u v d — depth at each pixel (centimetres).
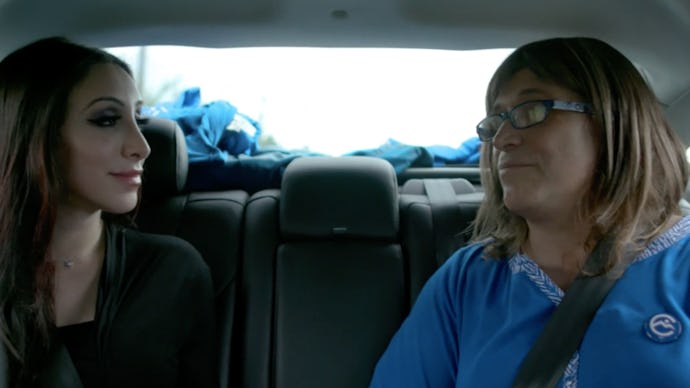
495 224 126
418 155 205
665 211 107
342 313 154
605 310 97
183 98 204
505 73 111
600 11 147
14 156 108
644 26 146
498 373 102
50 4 138
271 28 156
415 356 120
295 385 148
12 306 109
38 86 107
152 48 168
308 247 162
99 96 110
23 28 140
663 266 98
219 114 198
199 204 170
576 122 103
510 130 105
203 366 135
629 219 103
